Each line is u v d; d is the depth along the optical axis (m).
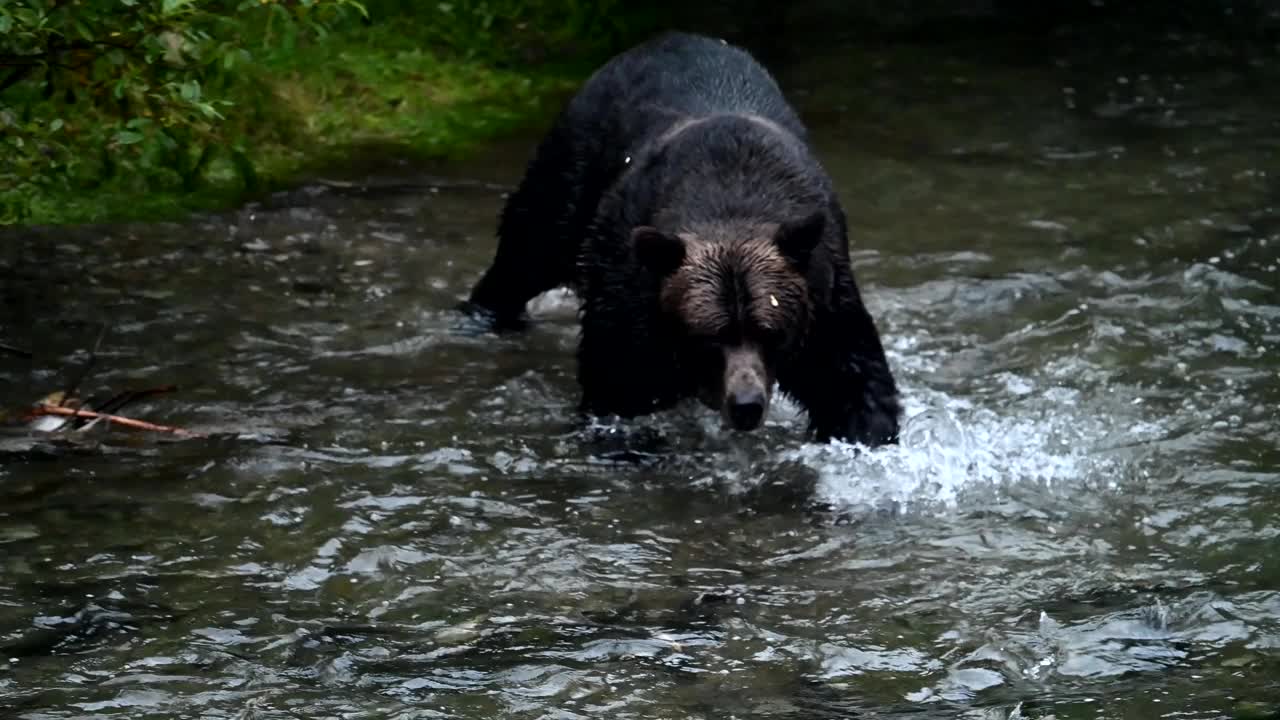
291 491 9.46
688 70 11.08
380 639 7.91
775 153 10.09
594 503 9.52
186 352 11.45
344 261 13.28
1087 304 12.34
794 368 10.07
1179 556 8.76
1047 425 10.38
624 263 10.02
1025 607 8.25
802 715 7.24
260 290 12.62
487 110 17.17
